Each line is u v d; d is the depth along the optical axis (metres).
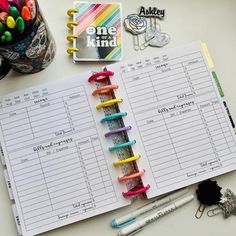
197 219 0.64
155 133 0.65
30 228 0.63
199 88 0.67
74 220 0.63
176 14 0.71
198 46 0.68
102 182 0.64
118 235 0.63
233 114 0.68
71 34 0.69
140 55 0.69
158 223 0.64
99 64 0.69
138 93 0.66
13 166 0.64
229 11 0.71
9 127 0.65
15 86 0.67
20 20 0.54
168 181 0.64
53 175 0.64
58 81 0.66
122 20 0.70
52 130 0.65
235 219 0.64
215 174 0.65
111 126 0.66
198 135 0.66
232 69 0.70
